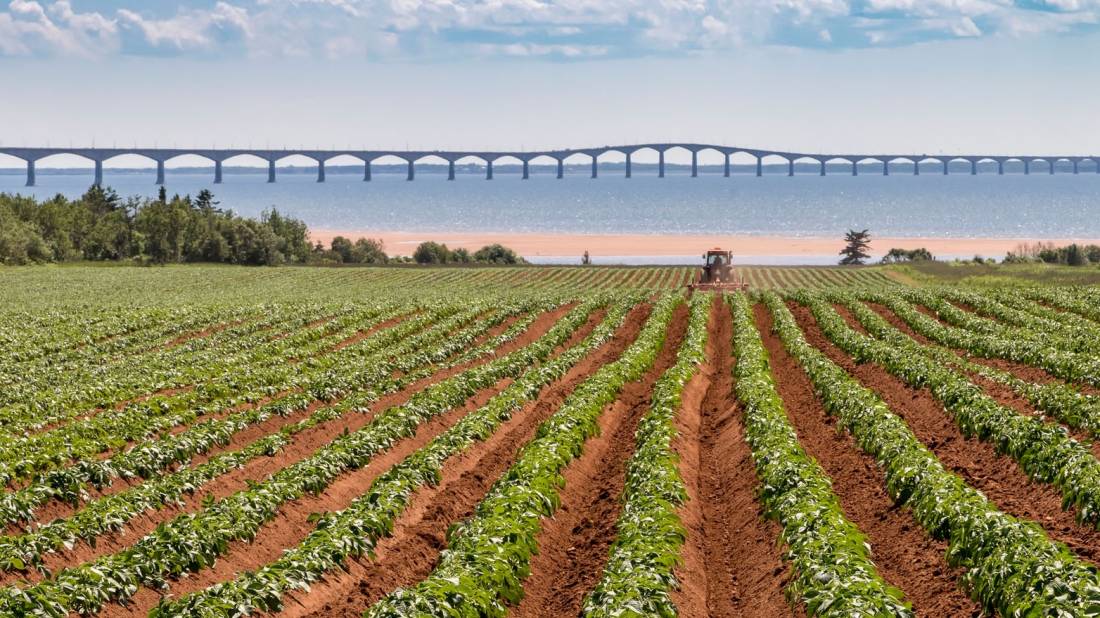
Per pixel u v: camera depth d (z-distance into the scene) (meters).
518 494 21.48
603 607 15.52
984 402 27.70
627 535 18.91
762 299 79.75
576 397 32.75
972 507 18.25
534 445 25.83
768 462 23.45
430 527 21.53
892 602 14.83
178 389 39.75
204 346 55.66
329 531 19.66
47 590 16.58
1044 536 16.80
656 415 29.47
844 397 30.94
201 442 28.56
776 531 19.86
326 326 61.53
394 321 66.44
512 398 34.28
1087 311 61.22
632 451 28.62
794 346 46.12
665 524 19.22
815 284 113.44
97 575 17.19
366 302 79.06
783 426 26.55
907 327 58.47
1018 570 15.34
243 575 17.20
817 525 18.47
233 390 38.53
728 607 17.47
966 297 69.19
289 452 28.50
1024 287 82.94
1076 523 19.67
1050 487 21.89
